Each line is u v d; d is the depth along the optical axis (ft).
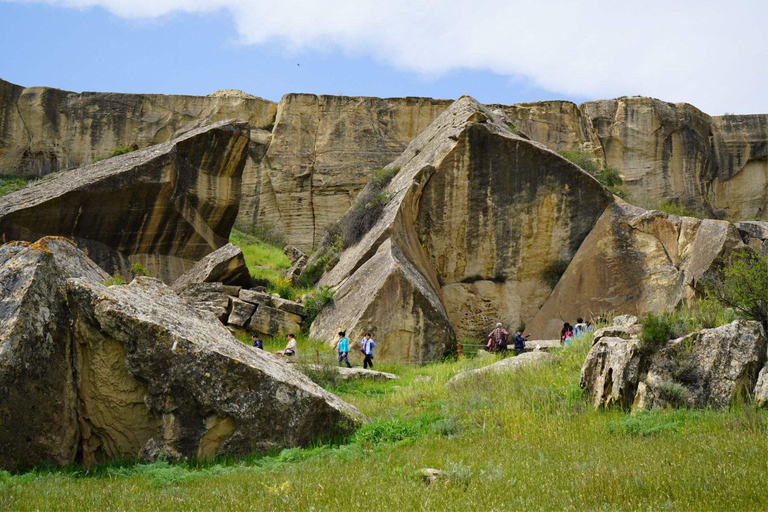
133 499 27.40
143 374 35.91
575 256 92.73
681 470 27.45
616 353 40.45
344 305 82.89
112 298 36.42
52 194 91.81
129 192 94.43
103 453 36.81
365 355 72.49
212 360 36.32
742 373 37.60
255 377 36.88
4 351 34.01
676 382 38.34
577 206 94.27
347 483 28.40
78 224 92.53
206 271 87.30
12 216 88.69
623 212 92.58
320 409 38.50
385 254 83.76
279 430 37.04
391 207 92.84
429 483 28.50
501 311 93.91
